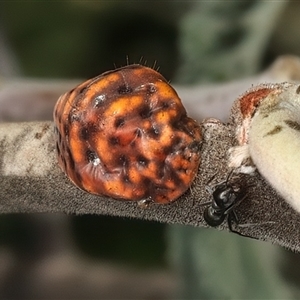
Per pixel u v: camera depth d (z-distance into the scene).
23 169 0.05
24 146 0.05
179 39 0.09
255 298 0.08
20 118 0.08
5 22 0.10
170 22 0.10
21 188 0.05
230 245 0.08
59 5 0.10
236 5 0.09
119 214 0.05
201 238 0.08
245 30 0.09
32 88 0.08
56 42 0.10
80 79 0.09
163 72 0.10
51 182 0.05
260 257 0.08
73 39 0.10
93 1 0.10
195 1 0.09
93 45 0.10
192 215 0.05
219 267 0.08
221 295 0.08
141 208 0.05
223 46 0.09
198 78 0.09
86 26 0.10
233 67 0.09
